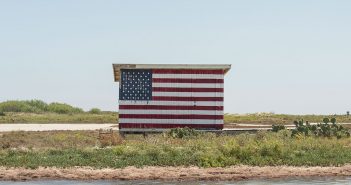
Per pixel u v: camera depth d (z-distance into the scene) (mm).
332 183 27594
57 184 26844
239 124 63875
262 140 36875
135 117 42781
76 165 30484
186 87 42812
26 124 64188
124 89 42812
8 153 32875
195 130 41844
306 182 27891
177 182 27766
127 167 30203
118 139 37500
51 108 103250
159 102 42844
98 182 27531
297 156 33219
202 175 28922
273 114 86688
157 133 42406
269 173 29594
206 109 42875
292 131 41438
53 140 39469
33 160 31078
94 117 80312
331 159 32469
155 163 30875
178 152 32812
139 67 42719
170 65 42781
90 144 37812
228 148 32688
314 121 70625
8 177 28188
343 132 42406
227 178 28688
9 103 101938
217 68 42750
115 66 42625
